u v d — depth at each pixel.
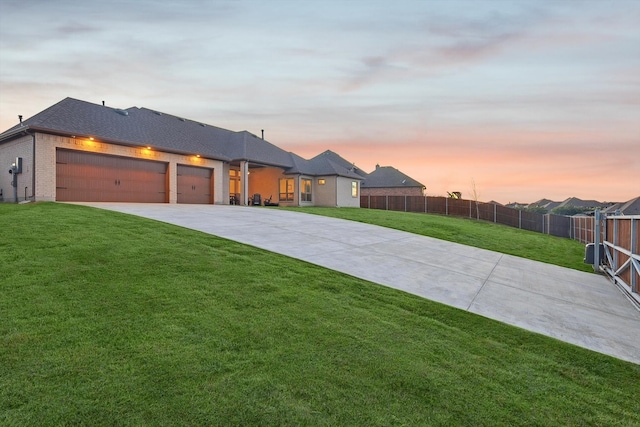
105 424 2.19
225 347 3.27
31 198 13.12
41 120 13.70
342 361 3.21
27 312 3.66
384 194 38.91
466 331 4.30
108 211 10.84
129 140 15.83
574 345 4.20
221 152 21.47
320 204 26.00
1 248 5.86
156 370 2.80
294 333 3.69
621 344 4.41
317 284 5.52
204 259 6.17
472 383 3.05
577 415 2.72
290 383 2.79
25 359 2.82
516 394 2.95
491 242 13.59
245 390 2.64
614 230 8.47
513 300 6.02
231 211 14.99
